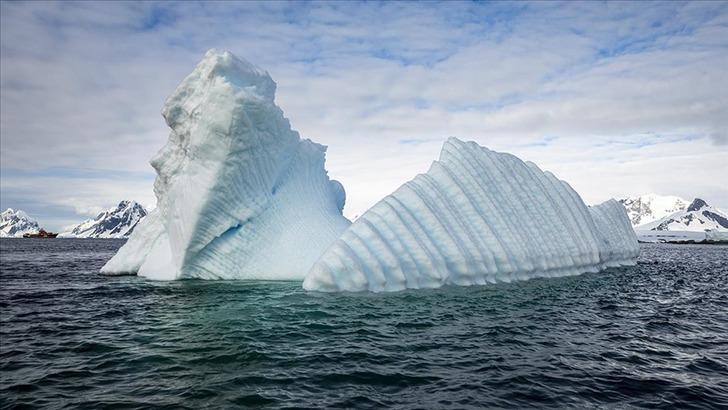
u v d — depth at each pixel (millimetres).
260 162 17594
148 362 7535
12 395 6199
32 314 11773
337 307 11852
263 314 11039
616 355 8367
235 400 5930
